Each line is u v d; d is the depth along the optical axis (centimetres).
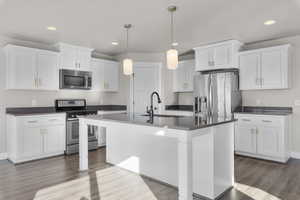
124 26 332
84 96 504
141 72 521
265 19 303
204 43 441
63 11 273
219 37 396
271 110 408
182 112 498
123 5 255
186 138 189
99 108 535
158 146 271
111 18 297
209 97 432
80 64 456
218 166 228
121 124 254
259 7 262
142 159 293
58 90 451
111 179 279
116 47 473
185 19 302
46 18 297
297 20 308
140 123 223
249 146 382
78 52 454
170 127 197
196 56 472
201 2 248
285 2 249
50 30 349
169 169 259
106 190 246
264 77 390
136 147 302
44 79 400
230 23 320
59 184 263
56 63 418
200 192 229
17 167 329
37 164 344
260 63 395
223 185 238
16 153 345
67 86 432
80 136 315
